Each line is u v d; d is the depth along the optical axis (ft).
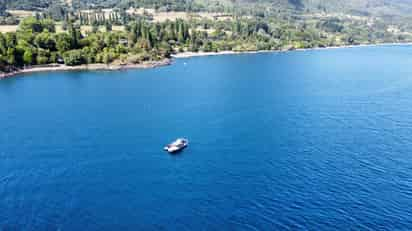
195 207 276.82
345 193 290.76
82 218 265.75
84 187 307.99
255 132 427.33
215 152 372.38
